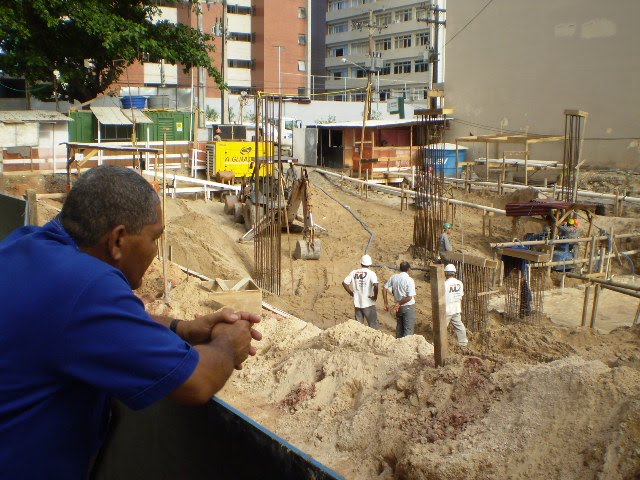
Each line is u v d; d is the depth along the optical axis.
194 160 30.59
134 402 1.93
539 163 31.58
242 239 21.27
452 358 6.36
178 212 23.97
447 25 40.44
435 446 5.36
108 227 2.15
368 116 41.81
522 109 36.44
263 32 64.38
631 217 24.66
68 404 1.98
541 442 4.96
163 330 2.04
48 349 1.88
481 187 31.08
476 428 5.41
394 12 73.62
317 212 25.61
